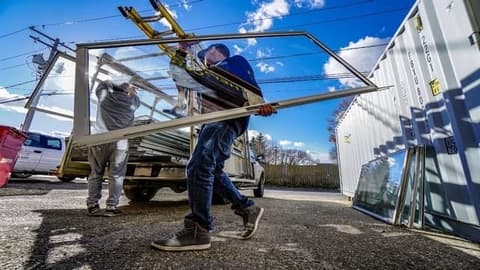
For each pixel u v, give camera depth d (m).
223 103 1.42
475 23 1.65
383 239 1.74
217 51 1.46
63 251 1.25
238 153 4.50
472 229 1.74
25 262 1.08
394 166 2.69
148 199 4.01
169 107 1.47
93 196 2.40
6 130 4.54
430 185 2.24
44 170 7.15
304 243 1.57
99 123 1.75
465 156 1.80
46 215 2.26
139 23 4.26
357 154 4.89
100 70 1.38
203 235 1.35
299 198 6.18
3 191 4.10
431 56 2.13
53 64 2.48
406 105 2.67
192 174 1.38
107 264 1.09
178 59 1.41
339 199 6.18
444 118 2.04
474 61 1.66
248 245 1.47
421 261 1.27
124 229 1.81
